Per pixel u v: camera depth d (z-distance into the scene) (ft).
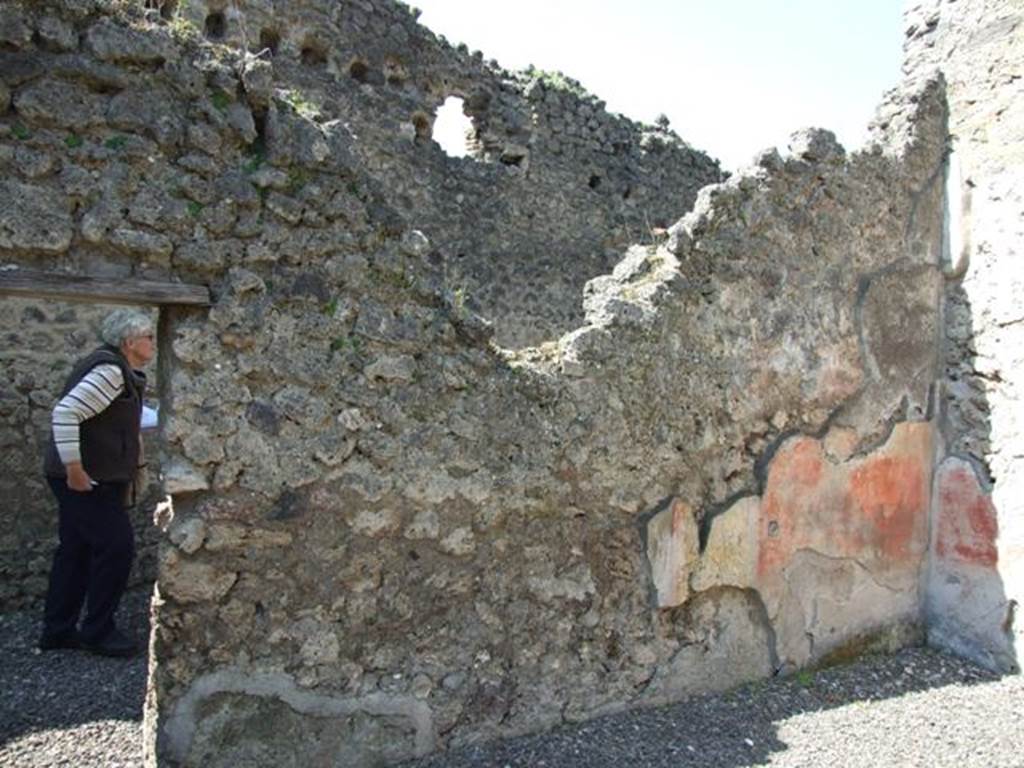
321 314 9.24
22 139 7.91
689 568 11.78
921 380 14.73
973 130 14.66
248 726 8.79
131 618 14.39
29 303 15.05
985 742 10.99
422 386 9.83
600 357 11.12
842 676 13.03
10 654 12.56
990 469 14.08
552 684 10.64
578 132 29.58
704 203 12.28
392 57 24.84
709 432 12.07
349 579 9.36
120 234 8.22
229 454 8.72
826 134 13.48
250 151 8.98
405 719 9.64
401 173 25.00
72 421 11.33
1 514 14.67
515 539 10.42
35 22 7.95
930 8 15.61
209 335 8.69
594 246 29.81
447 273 26.20
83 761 9.41
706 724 11.04
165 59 8.47
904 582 14.52
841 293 13.65
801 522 13.05
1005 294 14.08
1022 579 13.51
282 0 22.17
